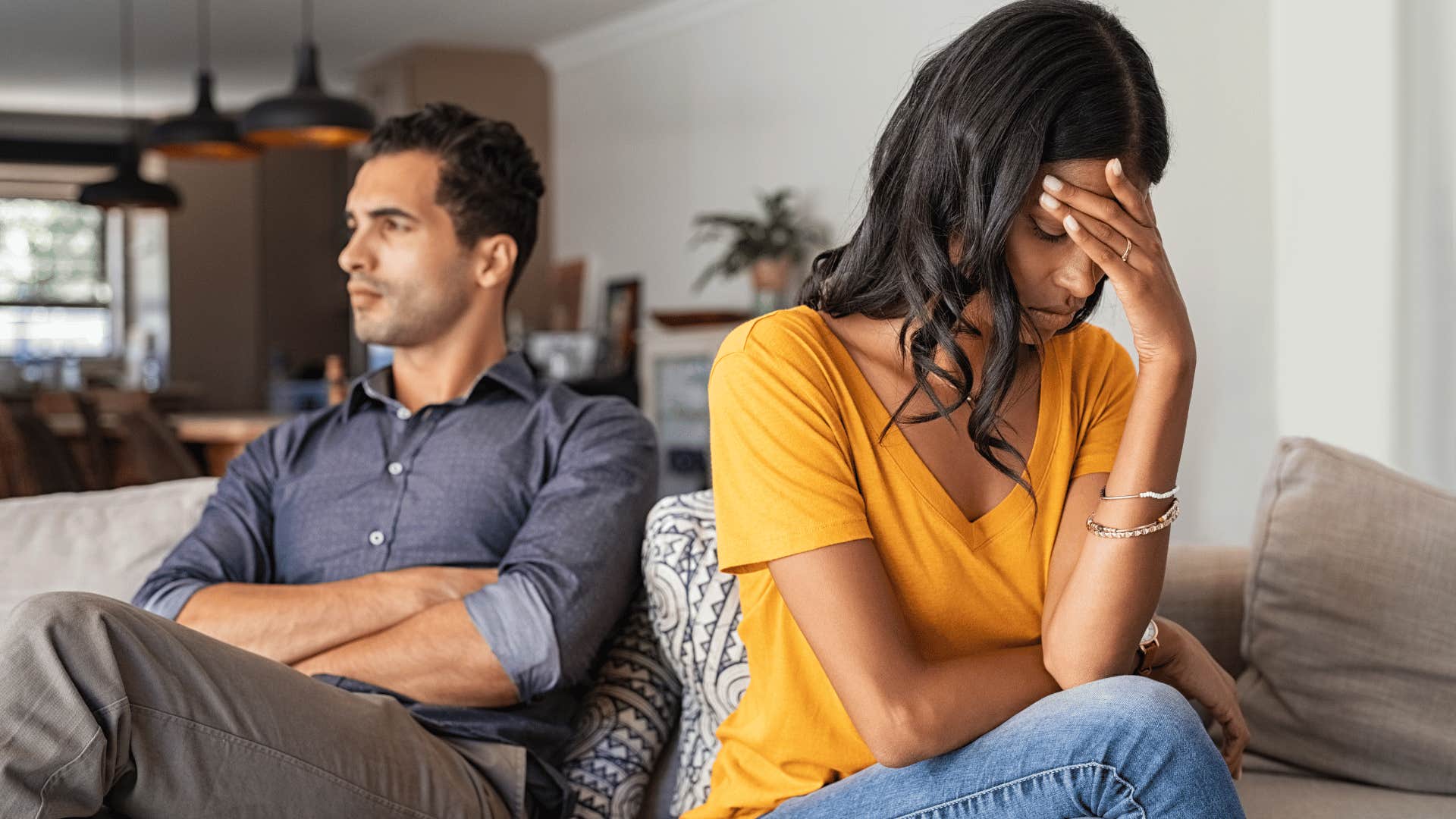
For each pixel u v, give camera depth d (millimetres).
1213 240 3883
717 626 1534
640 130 6914
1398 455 2680
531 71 7871
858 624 1129
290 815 1336
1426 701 1555
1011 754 1098
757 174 6094
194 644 1302
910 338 1202
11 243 9602
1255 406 3787
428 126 1818
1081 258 1140
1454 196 2537
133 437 3602
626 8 6664
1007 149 1095
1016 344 1143
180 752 1265
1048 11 1129
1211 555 1792
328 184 9898
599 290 7238
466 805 1482
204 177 9570
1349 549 1595
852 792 1196
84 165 9695
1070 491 1271
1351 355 2771
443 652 1554
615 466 1695
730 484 1209
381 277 1785
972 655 1188
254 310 9688
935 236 1149
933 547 1207
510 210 1847
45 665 1164
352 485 1753
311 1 6602
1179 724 1049
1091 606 1154
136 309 9883
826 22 5645
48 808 1139
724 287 6332
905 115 1189
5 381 7355
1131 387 1336
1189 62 3912
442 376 1811
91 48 7711
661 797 1636
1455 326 2545
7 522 1763
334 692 1429
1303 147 2850
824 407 1193
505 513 1718
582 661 1599
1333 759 1590
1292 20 2859
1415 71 2617
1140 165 1133
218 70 8359
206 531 1764
